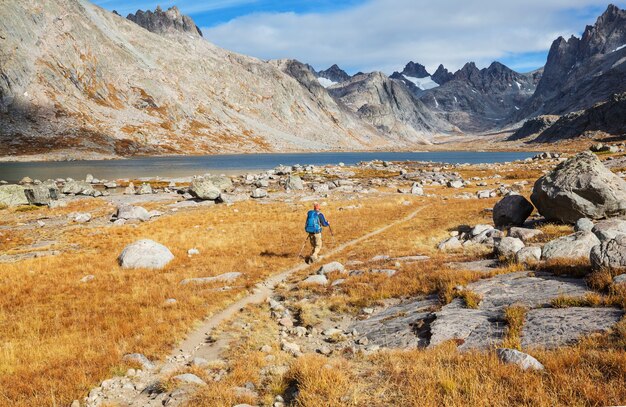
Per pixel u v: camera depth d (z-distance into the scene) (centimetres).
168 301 1575
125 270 2181
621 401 559
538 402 584
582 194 2345
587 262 1348
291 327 1286
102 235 3419
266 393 805
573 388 608
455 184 7094
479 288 1292
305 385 767
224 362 1020
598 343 736
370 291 1534
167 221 4056
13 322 1395
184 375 904
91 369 980
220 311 1494
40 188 5556
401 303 1401
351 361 924
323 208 4716
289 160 19388
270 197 6156
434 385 690
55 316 1460
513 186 6184
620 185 2316
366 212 4228
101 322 1359
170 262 2348
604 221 1931
